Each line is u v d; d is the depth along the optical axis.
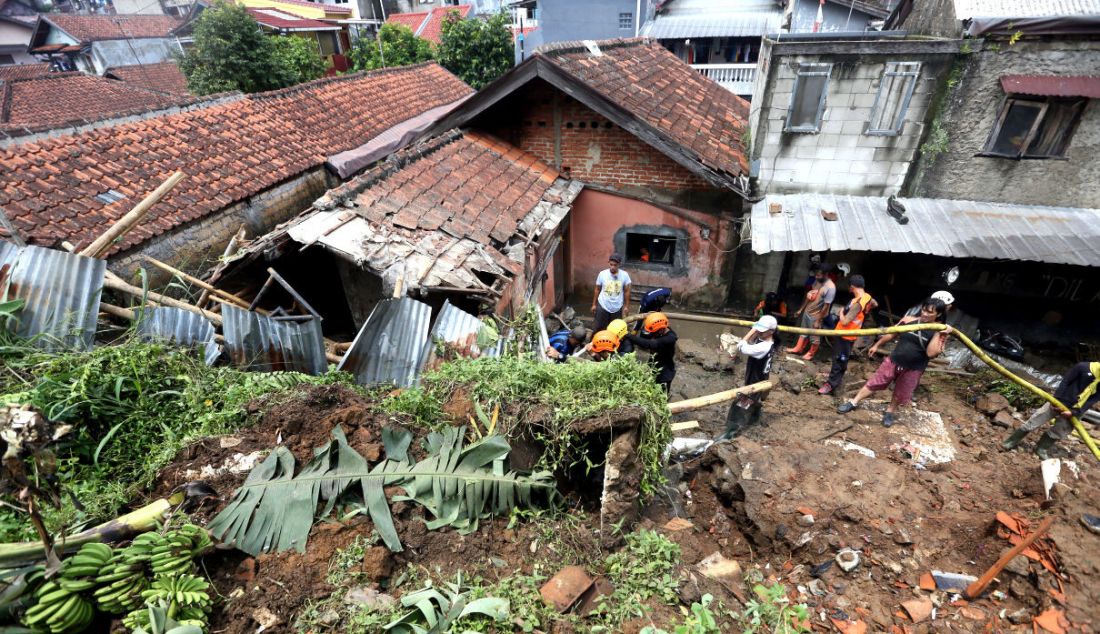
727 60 20.73
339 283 7.78
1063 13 6.48
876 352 7.62
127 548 2.53
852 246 7.39
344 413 3.65
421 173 7.31
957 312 8.12
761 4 20.03
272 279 5.94
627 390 3.77
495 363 4.25
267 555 2.86
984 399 6.20
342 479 3.19
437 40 27.36
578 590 2.98
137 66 22.55
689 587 3.19
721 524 4.38
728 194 8.71
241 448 3.38
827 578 3.77
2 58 33.56
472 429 3.72
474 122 9.24
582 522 3.57
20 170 7.18
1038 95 6.73
